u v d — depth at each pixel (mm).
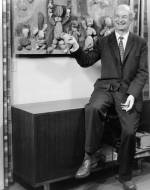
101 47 2549
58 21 2555
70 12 2602
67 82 2719
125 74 2473
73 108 2379
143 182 2621
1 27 2264
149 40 2953
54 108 2365
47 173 2299
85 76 2812
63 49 2607
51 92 2646
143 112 2771
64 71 2688
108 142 2609
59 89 2686
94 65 2848
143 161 3023
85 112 2389
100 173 2777
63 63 2672
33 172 2244
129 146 2379
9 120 2430
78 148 2426
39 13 2467
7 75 2367
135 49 2488
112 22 2814
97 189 2488
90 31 2713
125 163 2402
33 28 2455
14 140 2441
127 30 2518
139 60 2510
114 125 2592
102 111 2354
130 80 2498
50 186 2523
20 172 2408
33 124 2189
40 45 2498
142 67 2496
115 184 2580
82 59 2502
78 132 2410
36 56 2531
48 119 2248
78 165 2445
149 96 3010
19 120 2350
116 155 2586
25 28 2422
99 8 2738
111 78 2496
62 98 2711
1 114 2354
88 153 2365
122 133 2369
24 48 2436
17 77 2469
